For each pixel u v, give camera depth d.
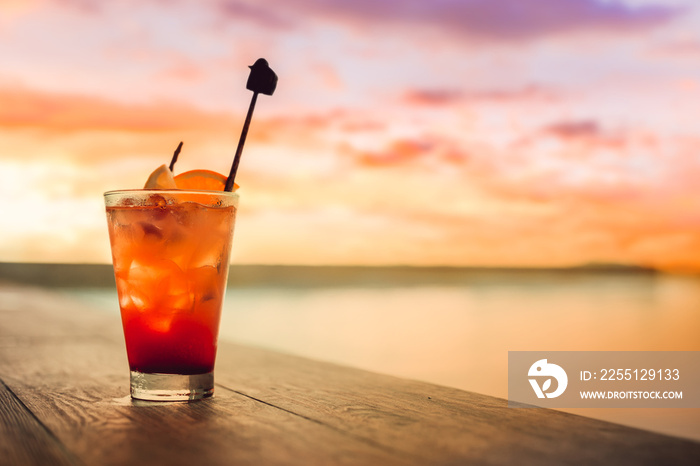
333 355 2.82
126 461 0.47
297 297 7.71
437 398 0.62
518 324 4.55
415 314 5.23
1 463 0.47
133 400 0.61
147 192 0.60
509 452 0.49
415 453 0.48
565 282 14.56
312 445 0.50
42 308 1.77
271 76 0.63
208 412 0.57
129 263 0.61
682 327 4.52
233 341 0.97
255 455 0.48
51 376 0.71
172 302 0.60
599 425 0.54
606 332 4.21
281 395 0.63
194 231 0.60
